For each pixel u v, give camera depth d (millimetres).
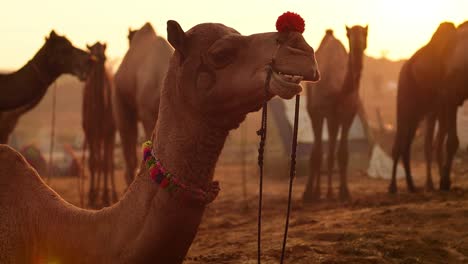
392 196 11641
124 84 10016
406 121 12516
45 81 11617
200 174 3129
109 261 3141
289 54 2875
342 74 11312
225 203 12172
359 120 19719
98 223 3250
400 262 6215
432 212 8250
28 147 20438
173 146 3125
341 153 11492
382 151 17781
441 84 11875
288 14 2955
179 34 3150
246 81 2992
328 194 12000
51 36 11617
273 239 7465
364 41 10805
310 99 11602
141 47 9992
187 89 3139
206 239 8047
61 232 3322
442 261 6262
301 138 18734
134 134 10742
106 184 12672
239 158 25094
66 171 21281
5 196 3461
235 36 3096
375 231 7336
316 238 7340
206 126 3125
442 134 12359
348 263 6141
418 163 20531
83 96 13117
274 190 15086
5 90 11219
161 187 3066
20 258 3379
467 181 14023
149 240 3062
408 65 12523
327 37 11953
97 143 12734
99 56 12148
